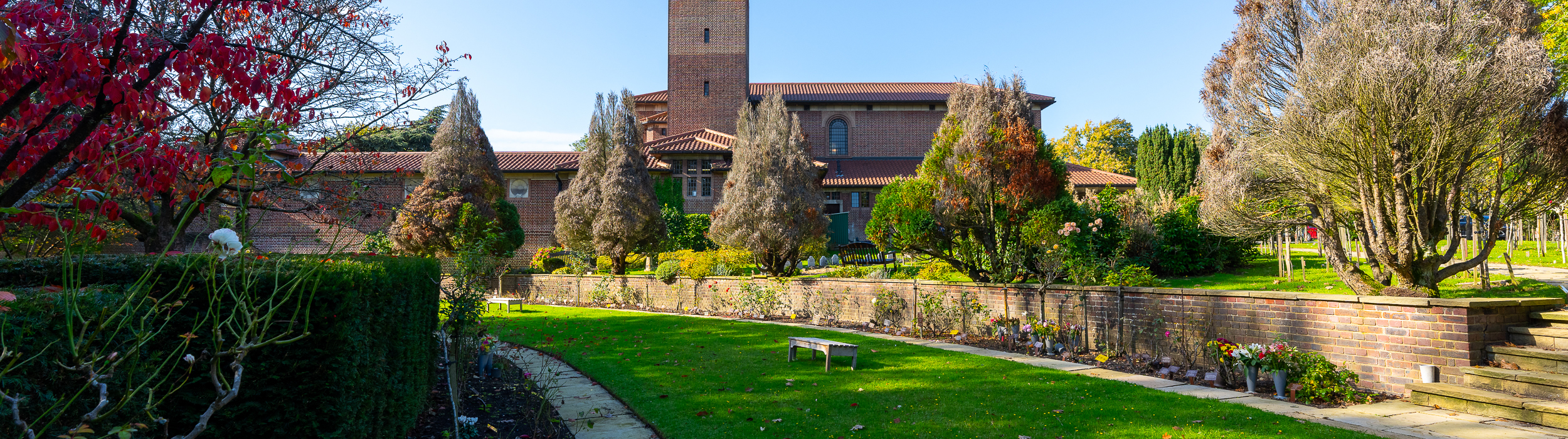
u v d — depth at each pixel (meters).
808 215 21.12
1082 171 40.81
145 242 9.04
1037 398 7.85
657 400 8.03
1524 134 9.48
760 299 18.78
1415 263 10.22
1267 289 14.96
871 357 11.02
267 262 4.12
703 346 12.45
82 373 2.53
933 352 11.53
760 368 10.17
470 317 8.97
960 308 14.02
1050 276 12.49
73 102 3.23
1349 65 9.23
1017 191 14.30
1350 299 8.41
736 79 43.81
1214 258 19.30
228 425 3.69
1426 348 7.73
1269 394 8.05
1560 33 17.44
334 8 7.54
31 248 4.90
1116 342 11.23
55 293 2.91
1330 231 11.42
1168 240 19.05
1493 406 6.75
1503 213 10.38
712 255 22.34
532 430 6.79
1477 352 7.48
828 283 17.34
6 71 2.92
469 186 24.89
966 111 16.12
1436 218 10.38
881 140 44.47
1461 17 9.12
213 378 2.78
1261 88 11.48
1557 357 6.85
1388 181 9.59
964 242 15.59
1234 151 12.23
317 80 7.67
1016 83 15.68
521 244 27.41
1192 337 10.09
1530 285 13.48
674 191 36.53
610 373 9.85
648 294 22.80
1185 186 41.28
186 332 3.53
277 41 6.93
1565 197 10.02
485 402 8.03
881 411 7.35
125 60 3.45
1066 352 11.30
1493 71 8.69
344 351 4.12
